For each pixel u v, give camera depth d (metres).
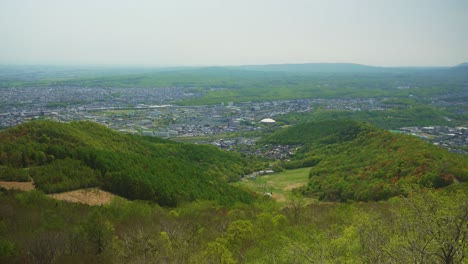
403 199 36.69
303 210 81.38
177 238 56.22
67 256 47.12
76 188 83.94
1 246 44.12
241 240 56.66
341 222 66.19
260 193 120.31
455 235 29.62
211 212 79.62
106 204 76.81
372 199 93.12
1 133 102.81
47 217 62.12
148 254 51.50
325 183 119.06
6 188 76.75
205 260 48.72
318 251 39.66
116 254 50.72
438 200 32.69
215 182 114.69
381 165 112.81
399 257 30.41
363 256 34.47
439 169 92.50
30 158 90.94
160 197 87.06
